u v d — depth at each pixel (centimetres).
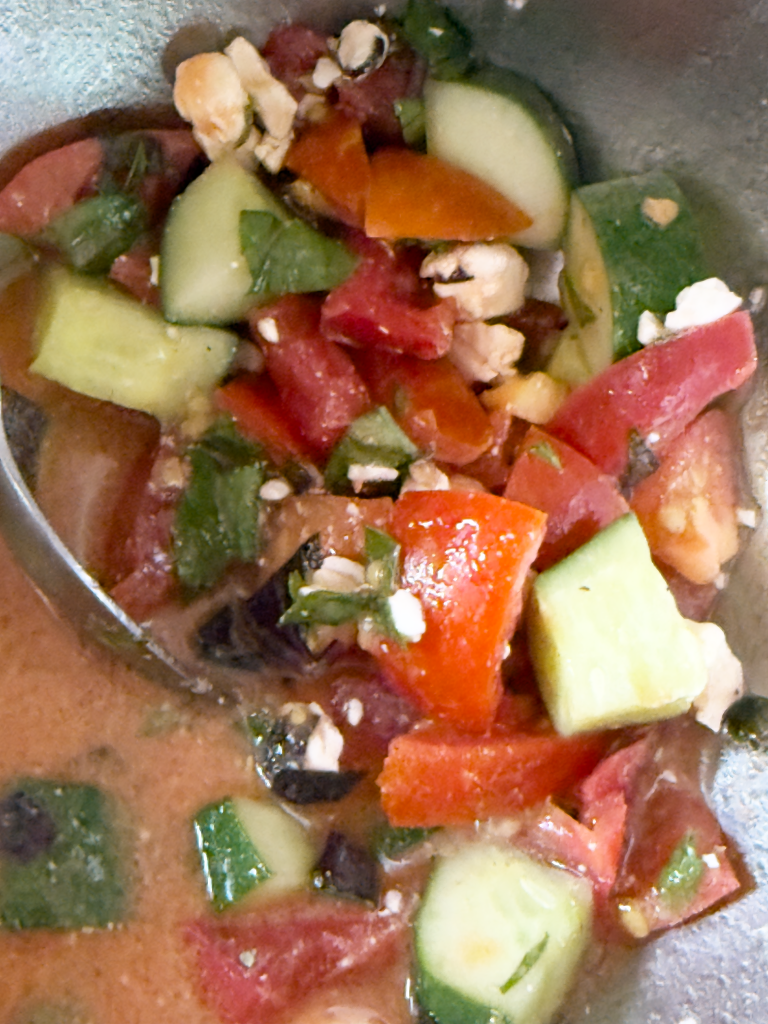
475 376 18
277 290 17
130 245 17
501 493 17
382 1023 16
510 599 15
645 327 17
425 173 17
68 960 16
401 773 16
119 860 17
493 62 17
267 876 16
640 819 17
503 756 16
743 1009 16
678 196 17
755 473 18
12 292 17
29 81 17
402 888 17
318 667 16
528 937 16
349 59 17
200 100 17
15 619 17
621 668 16
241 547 17
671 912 17
